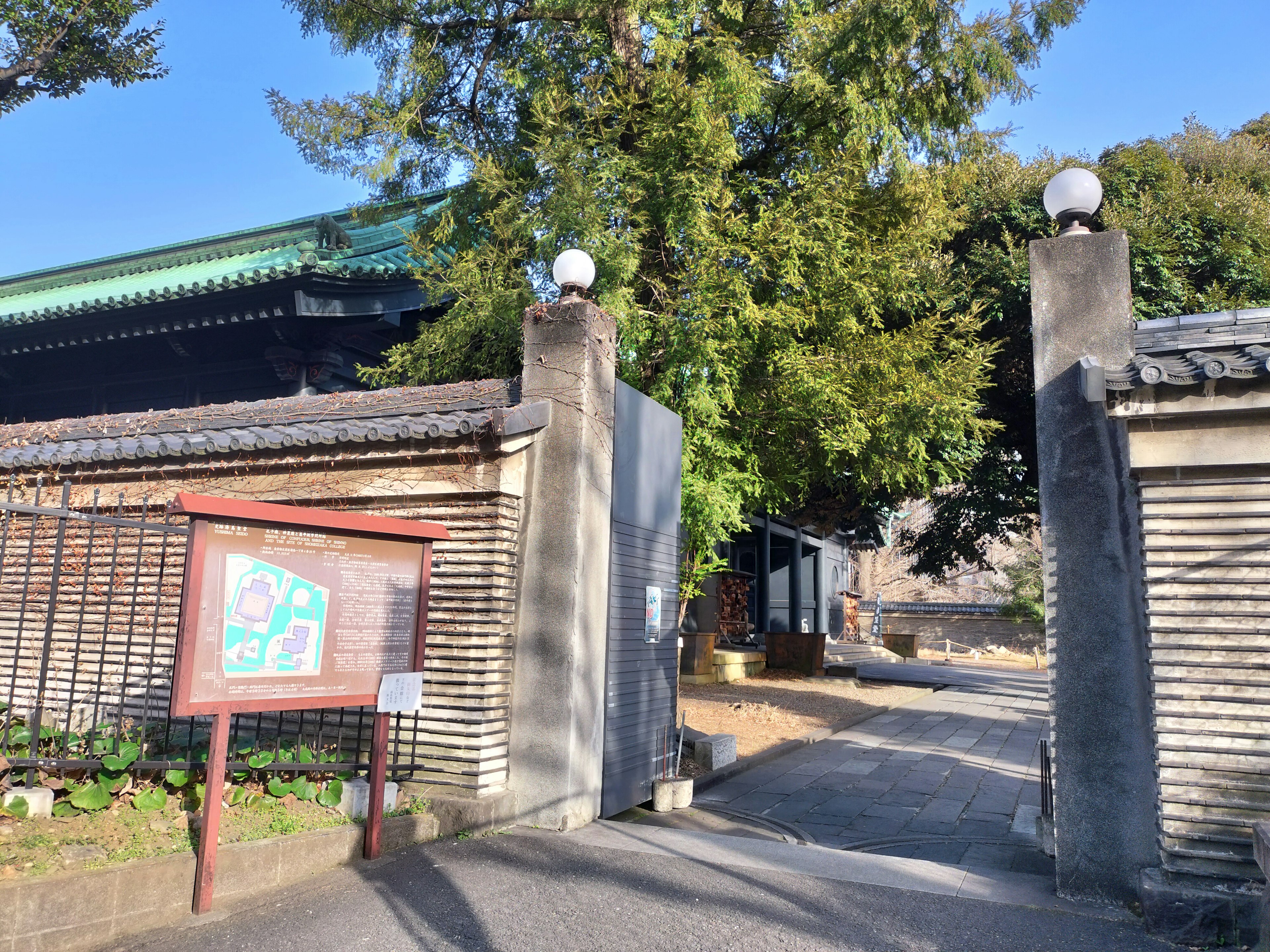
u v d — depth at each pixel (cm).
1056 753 518
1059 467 540
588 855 567
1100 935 452
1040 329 557
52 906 388
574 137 1016
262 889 479
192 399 1416
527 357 706
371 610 533
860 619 4122
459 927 439
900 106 1149
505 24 1198
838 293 1088
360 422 721
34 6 1075
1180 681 480
